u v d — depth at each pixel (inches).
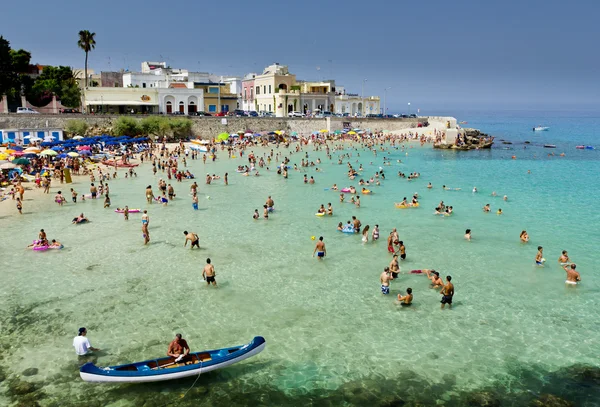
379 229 1278.3
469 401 583.2
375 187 1868.8
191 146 2925.7
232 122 3503.9
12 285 900.6
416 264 1018.1
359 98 5032.0
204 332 734.5
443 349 692.7
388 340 716.0
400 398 590.6
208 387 610.2
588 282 922.1
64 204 1550.2
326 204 1574.8
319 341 713.6
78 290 882.1
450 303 821.2
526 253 1085.8
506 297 856.9
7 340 709.3
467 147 3280.0
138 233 1235.2
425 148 3287.4
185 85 4013.3
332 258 1055.6
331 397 592.7
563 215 1421.0
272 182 1985.7
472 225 1315.2
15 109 3282.5
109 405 574.9
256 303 833.5
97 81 4286.4
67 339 714.8
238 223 1338.6
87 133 2970.0
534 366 652.7
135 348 689.6
